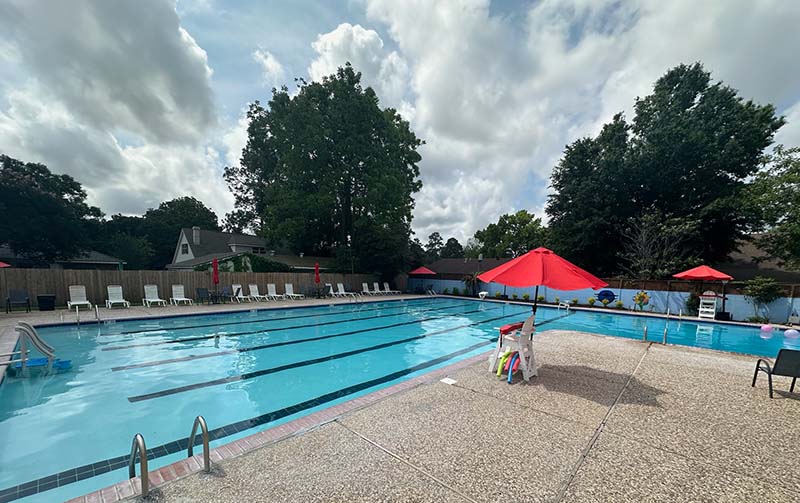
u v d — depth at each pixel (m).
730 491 2.25
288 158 22.38
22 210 21.67
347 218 27.08
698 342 9.93
